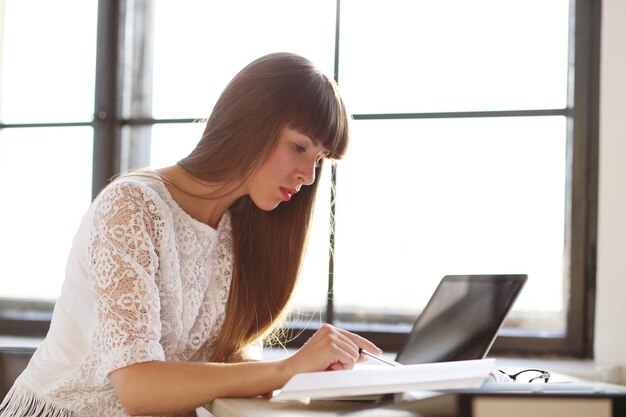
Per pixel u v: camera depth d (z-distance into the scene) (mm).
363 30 2494
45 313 2717
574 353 2285
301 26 2551
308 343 1195
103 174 2654
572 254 2305
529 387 845
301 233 1516
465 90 2424
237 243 1493
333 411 1050
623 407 793
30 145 2770
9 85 2811
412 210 2432
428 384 897
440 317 1490
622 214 2189
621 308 2184
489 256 2379
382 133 2459
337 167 2467
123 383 1134
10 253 2762
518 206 2363
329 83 1359
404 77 2463
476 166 2396
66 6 2764
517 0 2396
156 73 2652
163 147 2633
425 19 2457
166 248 1296
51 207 2742
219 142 1360
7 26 2855
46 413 1332
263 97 1327
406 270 2428
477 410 797
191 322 1397
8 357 1578
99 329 1218
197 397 1126
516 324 2342
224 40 2611
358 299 2449
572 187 2316
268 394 1181
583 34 2326
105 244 1212
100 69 2674
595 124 2309
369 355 1397
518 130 2371
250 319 1492
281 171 1345
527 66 2383
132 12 2676
